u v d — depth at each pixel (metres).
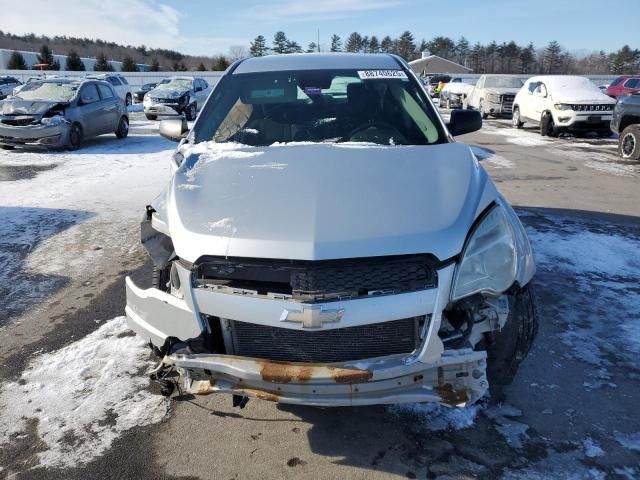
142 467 2.53
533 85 16.78
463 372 2.32
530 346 2.81
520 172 9.66
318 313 2.19
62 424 2.82
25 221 6.54
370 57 4.36
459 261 2.33
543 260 4.95
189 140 3.65
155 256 2.60
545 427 2.71
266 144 3.50
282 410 2.90
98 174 9.55
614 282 4.46
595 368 3.22
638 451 2.54
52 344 3.63
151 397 3.03
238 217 2.43
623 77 26.42
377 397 2.26
